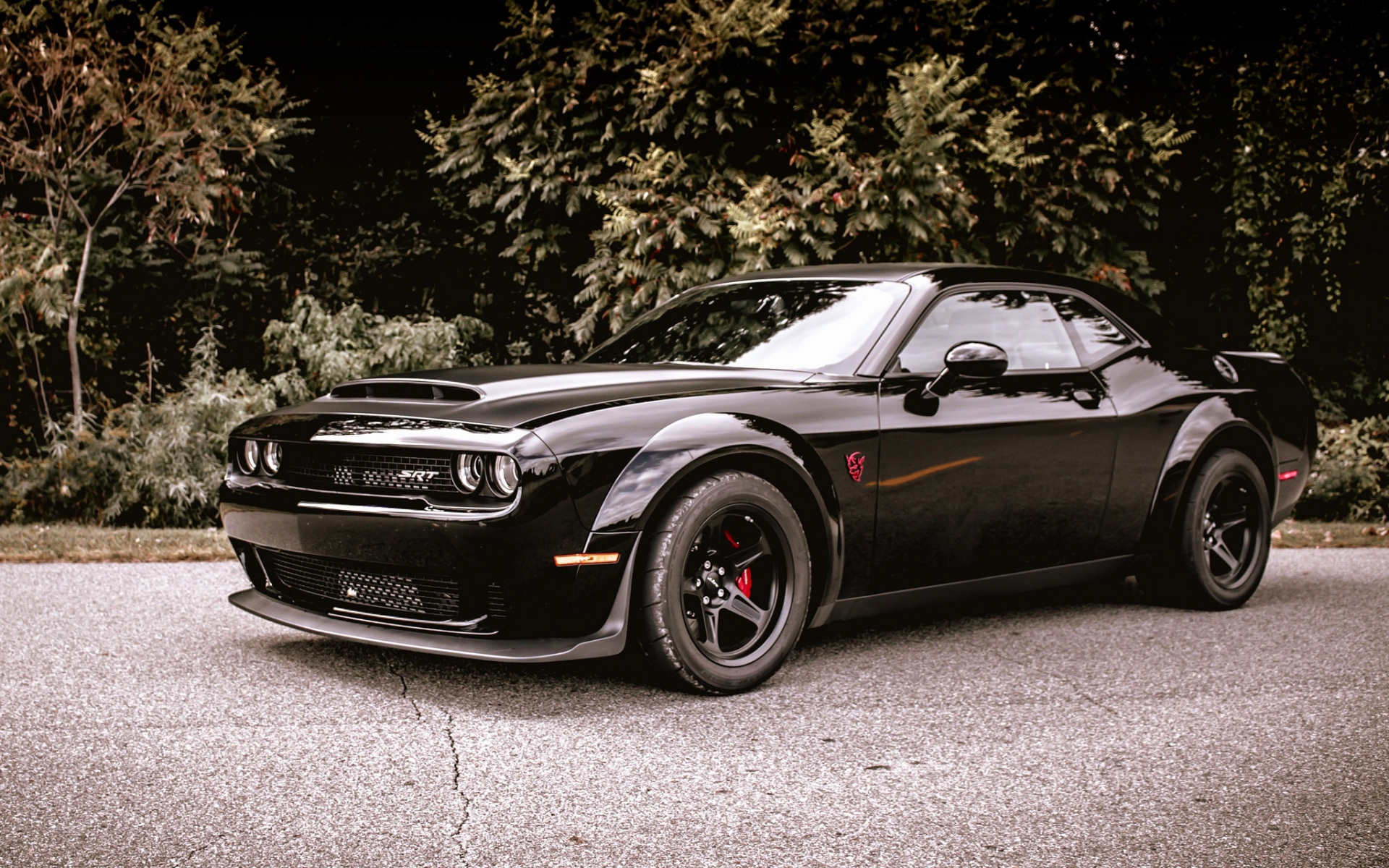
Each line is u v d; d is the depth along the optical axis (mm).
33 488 8094
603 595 3602
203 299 9375
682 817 2809
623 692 3877
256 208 9836
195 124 8859
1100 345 5008
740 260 8125
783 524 3898
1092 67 9344
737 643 4027
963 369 4059
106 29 8930
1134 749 3354
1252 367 5625
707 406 3842
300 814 2793
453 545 3490
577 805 2879
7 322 8594
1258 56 10734
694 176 8430
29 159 8570
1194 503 5172
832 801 2928
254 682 3924
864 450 4086
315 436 3842
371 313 10172
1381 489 9422
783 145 8664
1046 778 3107
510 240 10117
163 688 3838
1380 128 10773
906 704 3787
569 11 9273
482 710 3670
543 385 3910
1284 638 4805
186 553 6410
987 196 8898
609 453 3600
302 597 4113
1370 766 3217
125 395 9430
